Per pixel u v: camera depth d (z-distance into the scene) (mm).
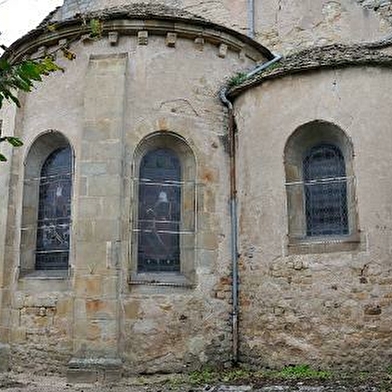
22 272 10500
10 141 4332
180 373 9617
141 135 10273
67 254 10305
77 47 10773
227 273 10383
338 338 9016
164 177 10539
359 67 9805
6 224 10656
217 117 10938
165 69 10641
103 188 9805
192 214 10391
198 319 9930
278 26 14578
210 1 15336
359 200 9289
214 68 11086
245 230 10375
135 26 10555
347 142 9641
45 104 10891
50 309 9969
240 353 10078
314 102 9914
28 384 9211
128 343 9469
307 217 9945
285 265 9633
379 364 8750
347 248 9227
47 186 10875
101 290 9438
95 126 10078
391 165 9359
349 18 13992
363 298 8984
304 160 10188
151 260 10156
